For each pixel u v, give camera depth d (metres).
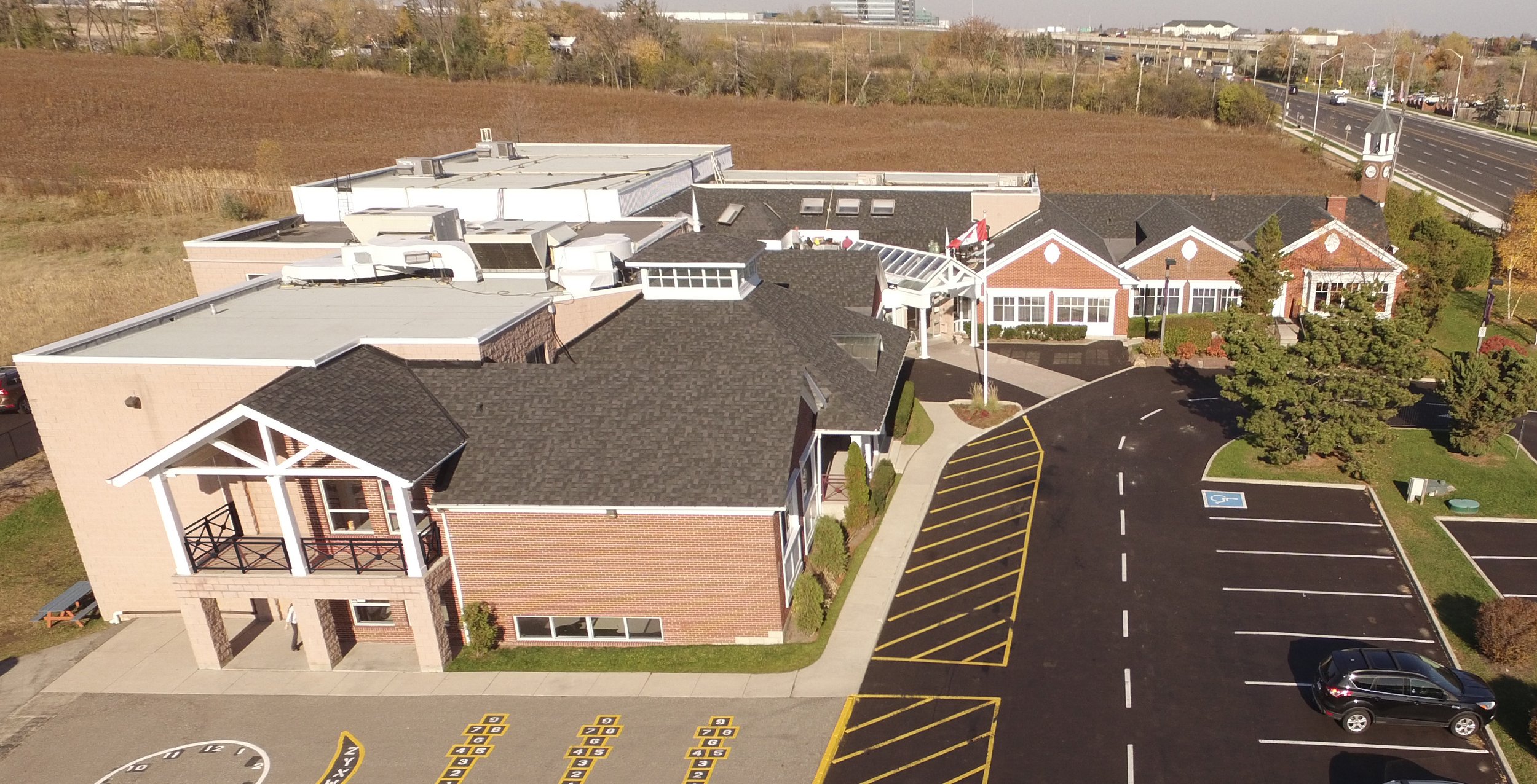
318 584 24.75
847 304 40.91
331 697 24.73
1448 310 54.72
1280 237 48.75
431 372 27.44
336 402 24.44
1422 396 42.81
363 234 36.44
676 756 22.17
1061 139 113.50
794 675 25.00
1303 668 24.73
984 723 23.05
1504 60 184.62
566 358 31.69
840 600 28.48
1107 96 134.50
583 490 24.67
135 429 26.56
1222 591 28.30
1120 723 22.91
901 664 25.41
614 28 151.50
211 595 25.22
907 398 40.31
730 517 24.84
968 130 118.88
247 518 27.22
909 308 53.88
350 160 94.69
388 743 22.92
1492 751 21.67
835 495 33.19
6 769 22.55
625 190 46.34
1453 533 31.06
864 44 191.00
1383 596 27.77
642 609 26.09
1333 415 34.31
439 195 46.47
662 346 31.28
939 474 37.00
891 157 101.50
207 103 115.25
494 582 26.05
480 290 33.97
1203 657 25.27
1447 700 21.94
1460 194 83.88
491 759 22.25
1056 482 35.78
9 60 129.00
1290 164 99.75
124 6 156.00
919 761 21.84
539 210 46.12
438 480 25.27
